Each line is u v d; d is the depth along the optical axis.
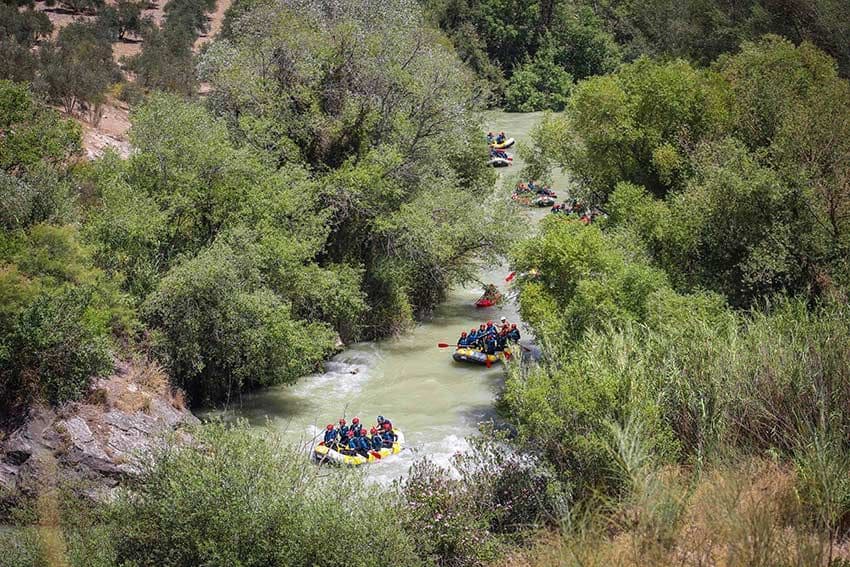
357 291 32.69
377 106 37.22
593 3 105.50
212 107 37.91
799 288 27.28
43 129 30.72
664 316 24.67
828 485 14.92
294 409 29.25
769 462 16.64
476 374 32.59
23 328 23.55
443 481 18.58
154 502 17.55
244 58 37.09
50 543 18.36
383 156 35.47
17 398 23.56
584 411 17.95
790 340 20.41
